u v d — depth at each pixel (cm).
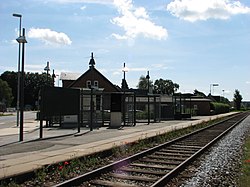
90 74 6900
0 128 3020
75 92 2414
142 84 13512
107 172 1135
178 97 5581
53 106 2141
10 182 909
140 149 1791
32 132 2553
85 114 3503
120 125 3219
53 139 2016
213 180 1066
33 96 13550
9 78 13688
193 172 1184
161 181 959
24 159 1219
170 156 1552
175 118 5134
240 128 3678
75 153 1375
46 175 1052
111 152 1557
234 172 1208
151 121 4231
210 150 1811
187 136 2528
